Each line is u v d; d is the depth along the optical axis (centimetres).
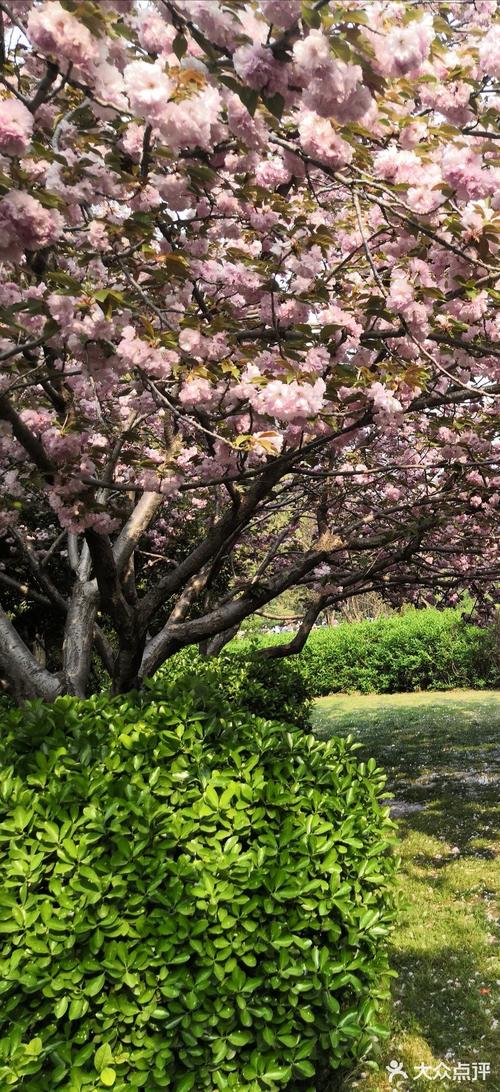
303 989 220
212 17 162
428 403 350
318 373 264
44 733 301
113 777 266
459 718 1241
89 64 173
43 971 204
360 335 295
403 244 274
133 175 225
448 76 217
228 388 269
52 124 249
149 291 279
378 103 212
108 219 232
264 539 805
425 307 271
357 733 1160
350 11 158
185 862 228
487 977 371
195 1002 209
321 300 272
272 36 172
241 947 221
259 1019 219
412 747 1011
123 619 400
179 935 213
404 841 594
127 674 425
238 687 682
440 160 235
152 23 189
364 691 1741
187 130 183
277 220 277
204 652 780
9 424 288
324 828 252
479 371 350
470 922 433
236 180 255
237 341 276
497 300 261
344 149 207
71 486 313
